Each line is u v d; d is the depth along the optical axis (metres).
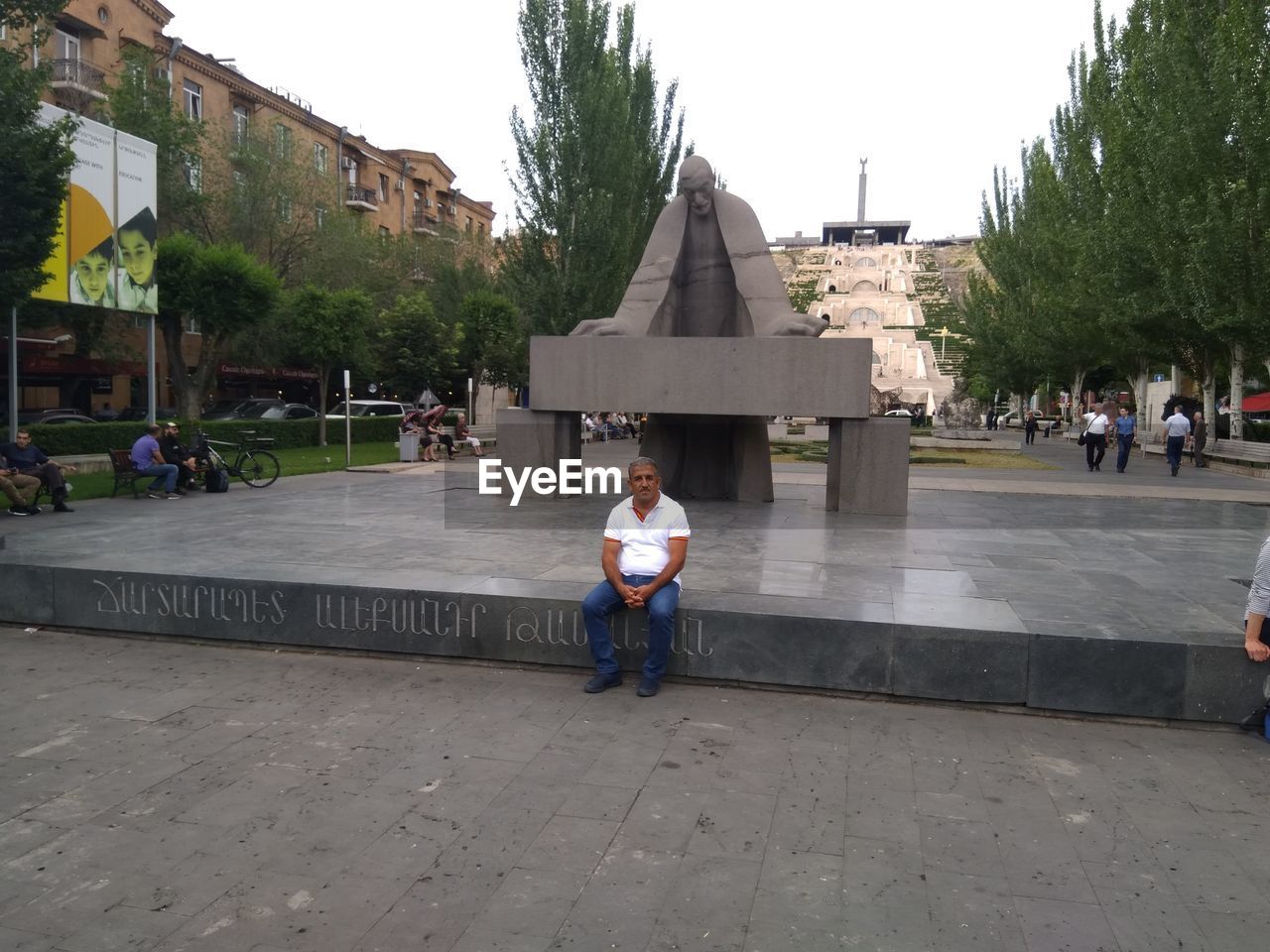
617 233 26.31
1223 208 19.73
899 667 5.24
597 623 5.42
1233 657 4.84
